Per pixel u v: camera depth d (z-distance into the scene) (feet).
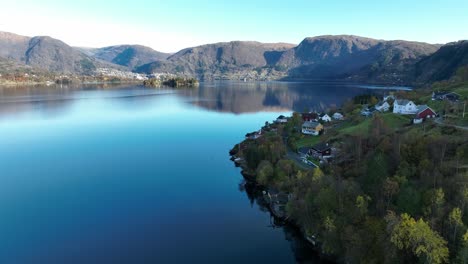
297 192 246.06
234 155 424.87
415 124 360.07
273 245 227.61
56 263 207.72
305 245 226.58
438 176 198.90
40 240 232.12
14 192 309.63
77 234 239.91
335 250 192.95
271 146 360.07
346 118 529.45
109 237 236.22
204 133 565.94
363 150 293.84
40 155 422.82
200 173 365.81
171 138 524.93
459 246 150.82
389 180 196.34
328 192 205.46
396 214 179.11
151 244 228.02
